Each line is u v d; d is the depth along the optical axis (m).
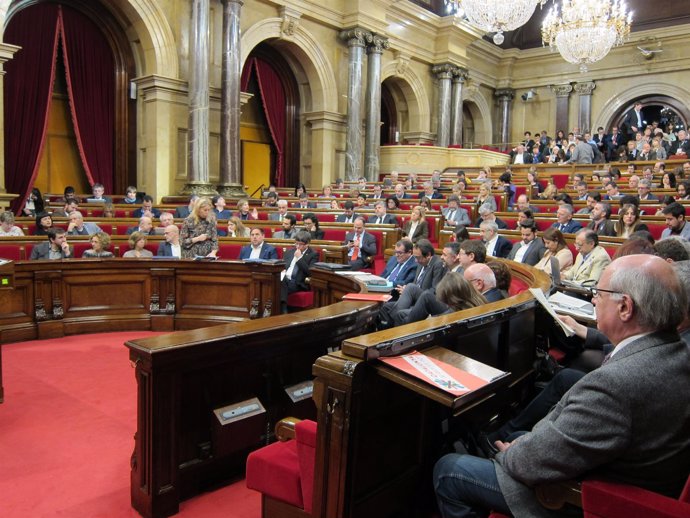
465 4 13.60
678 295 1.59
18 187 11.77
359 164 16.88
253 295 6.02
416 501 2.28
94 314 5.97
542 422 1.69
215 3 13.44
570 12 14.98
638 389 1.50
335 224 8.92
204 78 12.60
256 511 2.66
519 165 16.62
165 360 2.48
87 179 13.24
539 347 3.17
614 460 1.56
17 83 11.55
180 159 13.10
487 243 7.05
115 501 2.75
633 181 10.68
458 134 21.02
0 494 2.80
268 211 11.05
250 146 16.61
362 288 4.42
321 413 1.90
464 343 2.32
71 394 4.19
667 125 21.28
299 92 16.91
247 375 2.92
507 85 23.83
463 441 2.51
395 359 1.90
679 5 20.66
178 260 6.05
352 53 16.62
